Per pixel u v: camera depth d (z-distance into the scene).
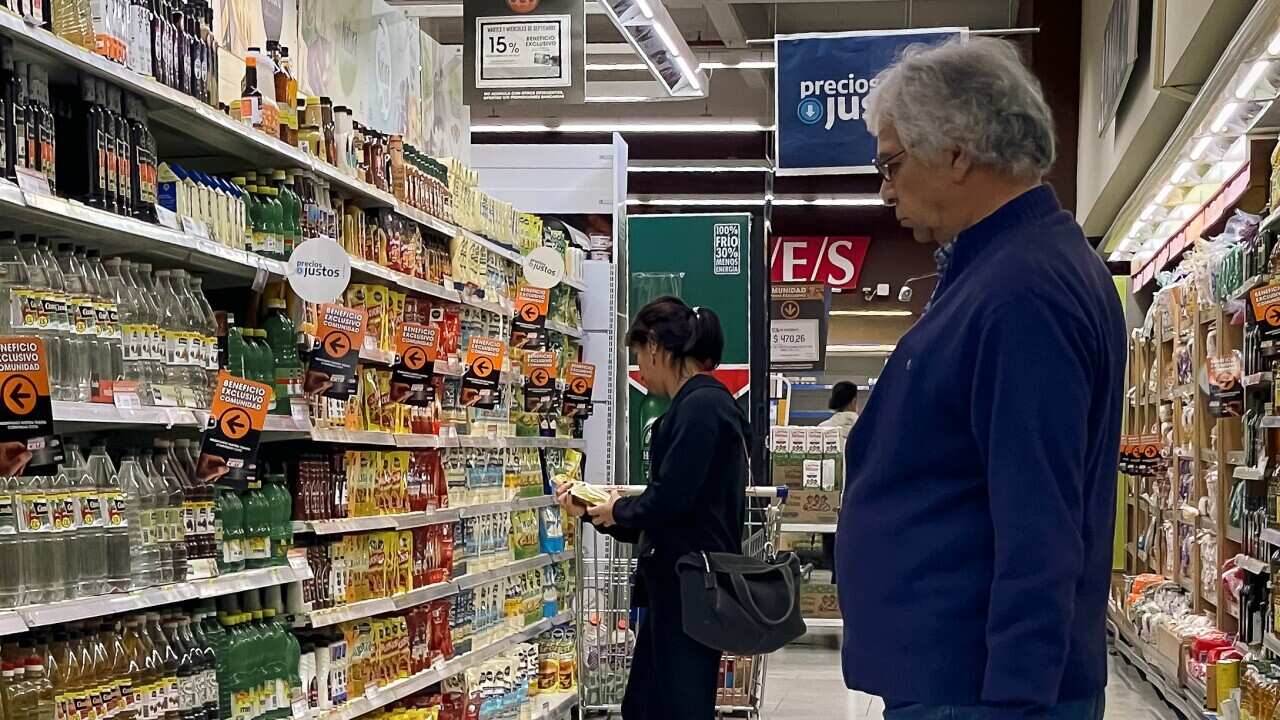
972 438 2.11
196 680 3.23
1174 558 8.50
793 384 18.39
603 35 15.96
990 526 2.10
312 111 4.04
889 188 2.32
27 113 2.76
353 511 4.19
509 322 5.66
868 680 2.20
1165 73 7.56
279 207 3.80
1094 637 2.16
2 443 2.53
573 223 7.04
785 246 20.89
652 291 7.31
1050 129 2.24
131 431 3.34
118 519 2.98
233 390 3.34
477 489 5.27
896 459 2.18
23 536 2.69
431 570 4.78
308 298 3.69
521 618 5.75
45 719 2.74
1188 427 8.24
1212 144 7.80
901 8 15.54
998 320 2.05
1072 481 2.00
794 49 8.83
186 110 3.30
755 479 7.17
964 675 2.10
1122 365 2.25
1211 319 7.41
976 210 2.23
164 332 3.25
